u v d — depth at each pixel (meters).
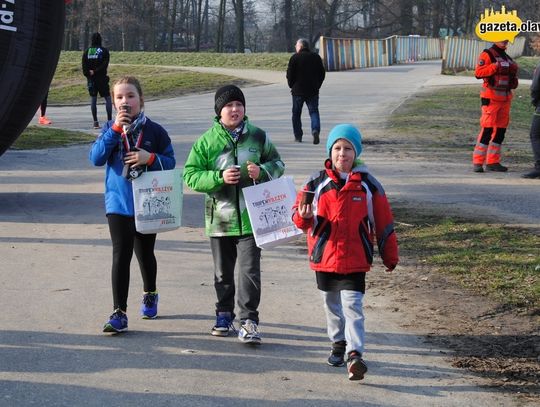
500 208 11.71
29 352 6.18
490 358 6.20
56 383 5.60
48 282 8.09
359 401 5.44
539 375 5.89
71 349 6.28
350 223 5.75
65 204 11.91
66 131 21.19
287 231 6.37
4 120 10.41
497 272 8.28
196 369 5.94
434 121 23.41
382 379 5.82
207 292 7.89
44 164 15.48
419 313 7.21
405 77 42.91
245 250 6.54
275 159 6.71
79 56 52.94
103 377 5.74
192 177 6.49
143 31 91.06
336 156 5.82
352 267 5.73
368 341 6.56
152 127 6.86
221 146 6.57
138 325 6.91
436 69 51.81
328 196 5.78
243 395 5.50
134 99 6.73
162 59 54.03
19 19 10.10
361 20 102.25
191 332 6.77
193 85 39.62
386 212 5.86
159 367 5.96
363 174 5.87
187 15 102.56
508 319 7.01
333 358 6.05
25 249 9.36
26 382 5.60
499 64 14.80
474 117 24.98
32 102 10.51
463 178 14.45
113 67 46.34
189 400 5.38
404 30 98.38
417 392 5.60
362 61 51.84
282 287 8.06
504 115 15.05
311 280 8.32
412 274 8.38
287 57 53.38
